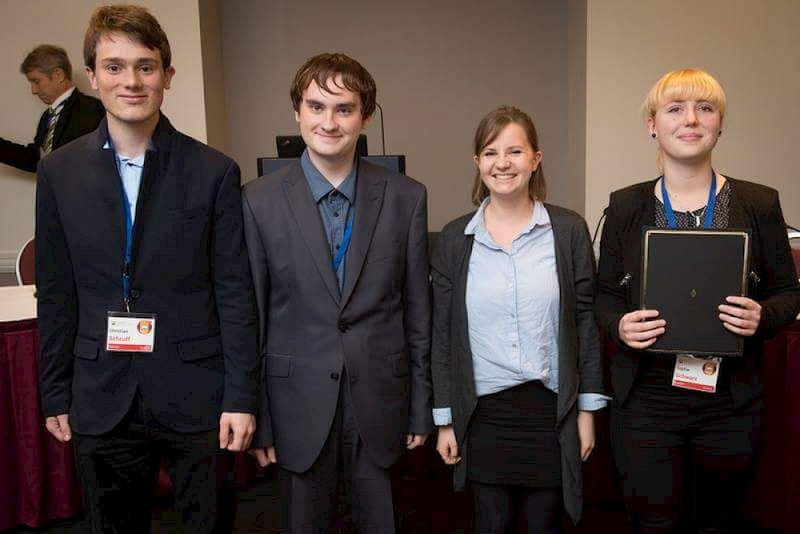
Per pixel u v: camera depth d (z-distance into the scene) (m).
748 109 3.79
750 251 1.37
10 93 3.67
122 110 1.32
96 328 1.40
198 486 1.45
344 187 1.50
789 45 3.73
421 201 1.56
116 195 1.37
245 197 1.49
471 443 1.59
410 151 4.50
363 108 1.48
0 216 3.76
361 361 1.46
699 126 1.39
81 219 1.37
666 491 1.46
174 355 1.40
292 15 4.37
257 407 1.46
